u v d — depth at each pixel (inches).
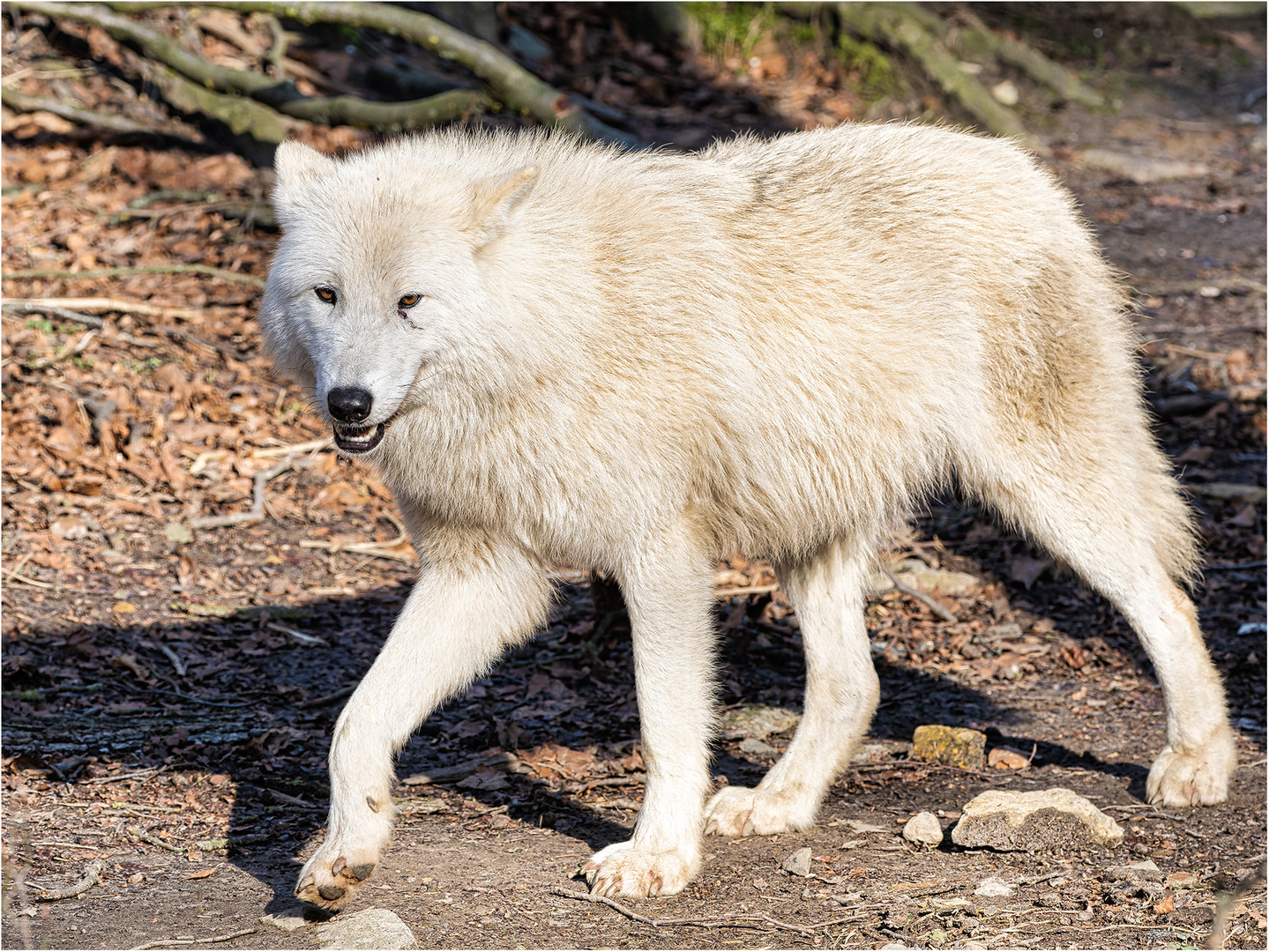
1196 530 349.7
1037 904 253.0
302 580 458.6
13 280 618.2
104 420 514.6
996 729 366.9
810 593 315.0
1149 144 979.9
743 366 273.6
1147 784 316.5
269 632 422.9
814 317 285.7
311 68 830.5
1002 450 307.6
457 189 252.5
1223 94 1101.1
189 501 491.5
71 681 374.3
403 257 241.8
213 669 393.1
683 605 268.7
